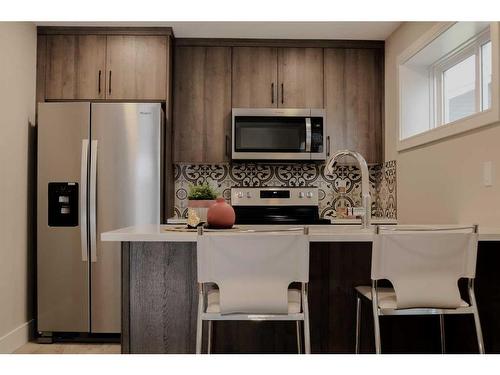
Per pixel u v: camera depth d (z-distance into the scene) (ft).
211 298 6.27
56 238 11.16
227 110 13.04
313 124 12.79
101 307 11.08
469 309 6.03
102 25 12.18
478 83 9.47
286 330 7.26
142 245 7.14
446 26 9.21
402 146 11.62
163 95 12.30
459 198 8.89
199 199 8.96
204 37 13.02
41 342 11.11
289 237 5.69
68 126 11.25
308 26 12.26
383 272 5.91
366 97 13.24
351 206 14.07
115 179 11.22
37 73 12.13
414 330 7.39
